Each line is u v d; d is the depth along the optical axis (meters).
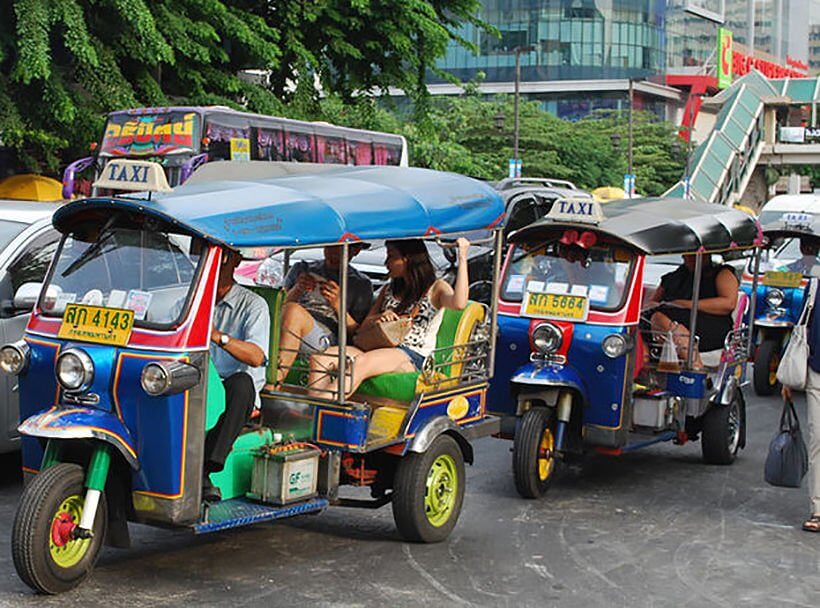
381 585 6.04
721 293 9.39
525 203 15.89
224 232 5.48
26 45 15.06
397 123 38.22
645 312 9.38
